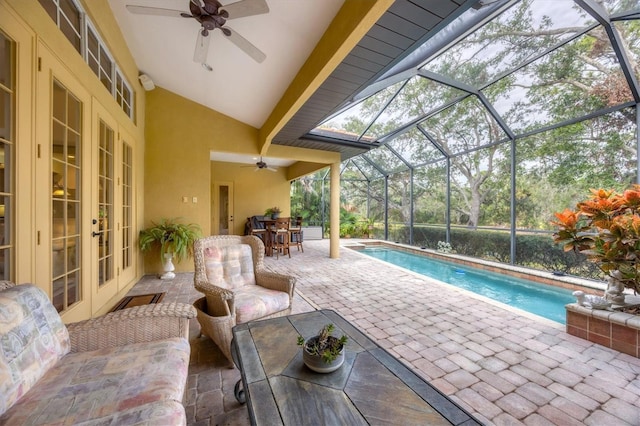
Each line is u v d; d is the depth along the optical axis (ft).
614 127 12.24
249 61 10.65
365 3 6.29
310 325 5.35
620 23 9.61
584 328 7.90
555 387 5.74
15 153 5.45
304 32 8.52
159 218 15.51
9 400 3.03
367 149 20.36
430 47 11.18
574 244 8.70
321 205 36.94
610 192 8.46
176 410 3.14
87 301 8.48
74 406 3.10
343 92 10.88
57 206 7.03
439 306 10.68
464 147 19.97
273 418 2.89
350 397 3.24
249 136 17.54
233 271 8.54
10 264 5.36
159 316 4.91
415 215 26.68
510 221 17.25
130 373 3.74
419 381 3.57
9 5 5.26
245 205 30.30
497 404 5.23
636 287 7.48
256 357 4.17
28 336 3.58
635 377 6.07
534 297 13.83
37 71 6.09
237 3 6.72
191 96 15.80
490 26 10.50
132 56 13.04
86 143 8.44
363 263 19.86
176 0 8.89
